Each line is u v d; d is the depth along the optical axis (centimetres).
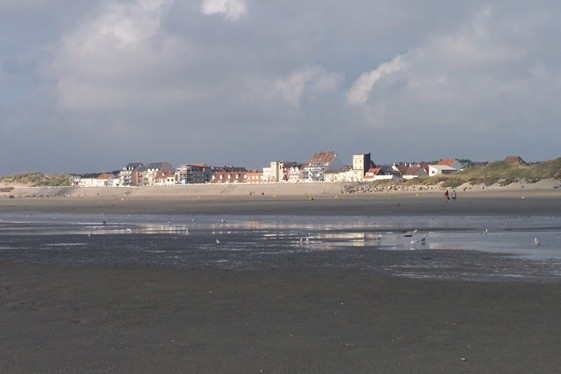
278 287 2214
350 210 8600
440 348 1385
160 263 2966
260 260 3039
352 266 2756
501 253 3173
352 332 1541
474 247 3488
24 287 2288
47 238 4569
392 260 2953
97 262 3038
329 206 10119
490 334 1499
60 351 1387
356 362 1288
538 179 17238
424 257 3050
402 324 1617
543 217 6272
